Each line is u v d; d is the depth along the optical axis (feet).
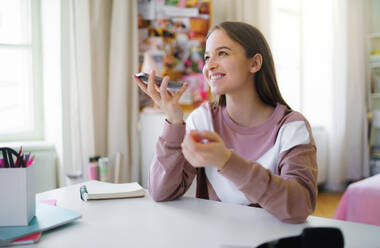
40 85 7.97
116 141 7.82
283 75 12.03
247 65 3.07
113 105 7.80
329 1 12.48
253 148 3.17
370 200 5.69
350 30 12.78
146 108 8.06
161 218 2.46
